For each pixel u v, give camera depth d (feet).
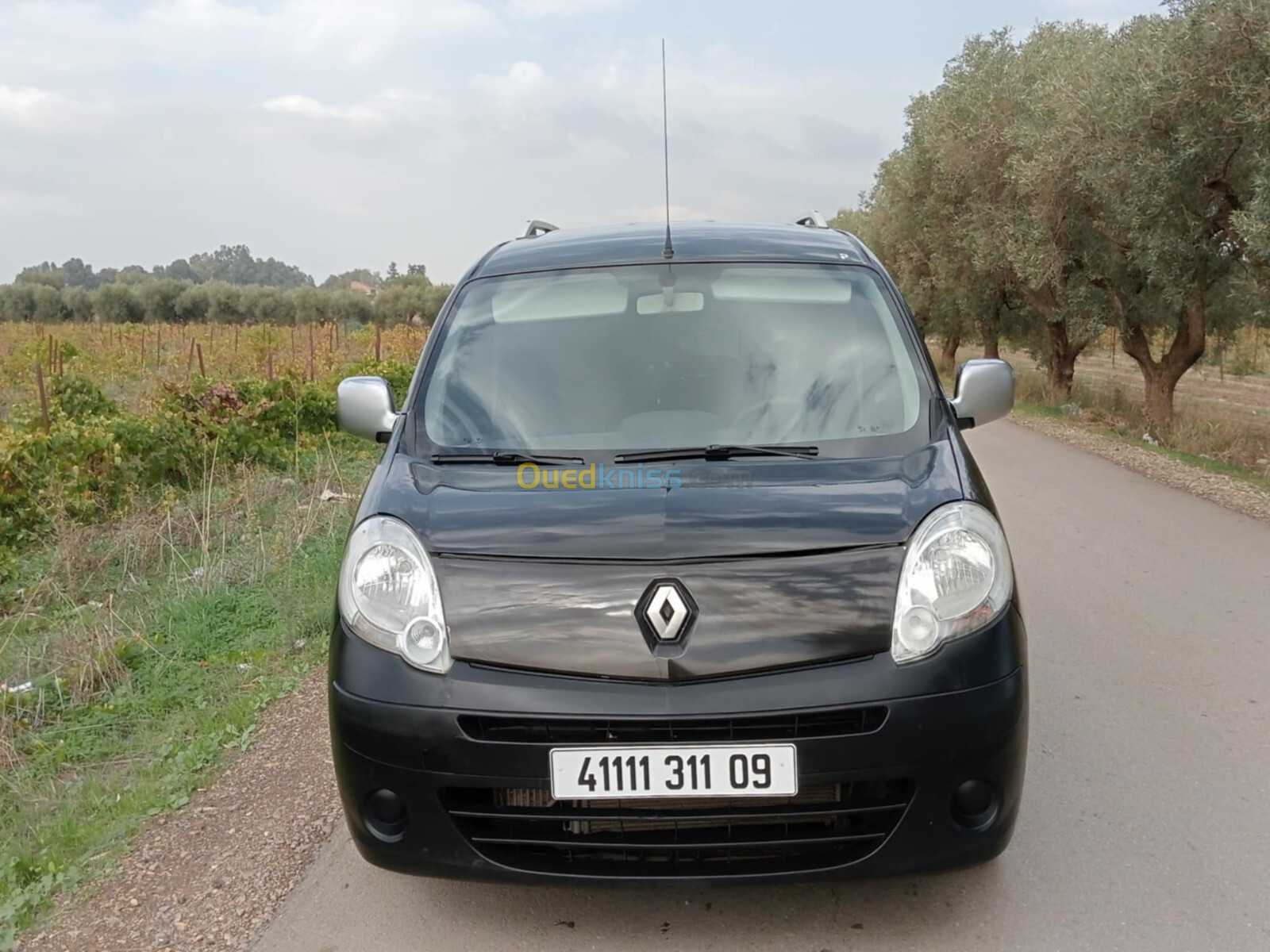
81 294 213.25
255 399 38.40
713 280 12.89
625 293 12.82
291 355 84.23
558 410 11.59
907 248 90.43
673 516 9.66
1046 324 75.82
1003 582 9.60
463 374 12.14
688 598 9.07
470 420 11.61
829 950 9.48
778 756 8.77
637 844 9.05
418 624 9.30
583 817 9.02
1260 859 10.84
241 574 22.62
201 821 12.41
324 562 22.63
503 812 9.16
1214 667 16.65
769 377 11.75
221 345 100.73
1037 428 57.47
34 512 26.45
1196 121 39.78
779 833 9.12
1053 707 15.10
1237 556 24.03
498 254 14.20
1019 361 150.71
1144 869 10.70
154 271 610.65
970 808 9.15
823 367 11.83
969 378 12.22
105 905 10.68
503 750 8.95
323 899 10.59
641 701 8.81
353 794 9.43
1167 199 42.63
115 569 24.11
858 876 9.09
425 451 11.35
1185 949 9.35
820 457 10.80
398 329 106.52
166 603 20.83
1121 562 23.57
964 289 79.46
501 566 9.43
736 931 9.82
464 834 9.24
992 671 9.14
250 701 16.05
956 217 74.08
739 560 9.25
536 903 10.39
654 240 13.82
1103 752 13.53
